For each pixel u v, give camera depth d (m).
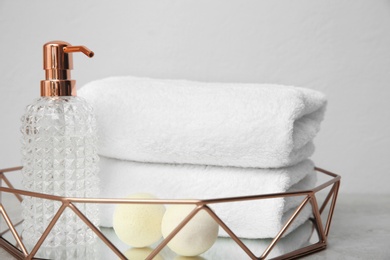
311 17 0.78
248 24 0.79
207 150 0.55
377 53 0.78
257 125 0.53
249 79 0.80
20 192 0.48
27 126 0.55
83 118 0.55
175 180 0.58
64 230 0.54
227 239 0.57
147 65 0.81
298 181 0.59
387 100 0.78
